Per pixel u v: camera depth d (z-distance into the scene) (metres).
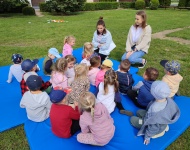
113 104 2.83
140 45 4.65
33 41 7.13
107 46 4.91
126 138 2.46
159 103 2.21
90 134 2.25
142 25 4.59
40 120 2.70
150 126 2.24
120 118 2.80
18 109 3.01
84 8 17.03
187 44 6.63
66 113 2.29
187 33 8.15
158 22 11.19
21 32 8.52
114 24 10.67
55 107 2.33
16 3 13.44
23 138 2.55
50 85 3.39
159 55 5.57
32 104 2.55
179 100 3.23
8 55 5.61
